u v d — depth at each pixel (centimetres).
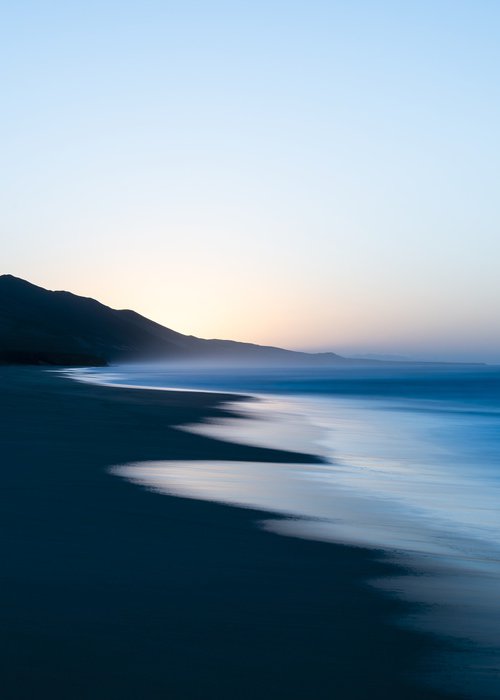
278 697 557
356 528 1244
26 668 590
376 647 663
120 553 985
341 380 13788
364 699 559
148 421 3244
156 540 1073
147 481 1639
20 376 9512
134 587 827
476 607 795
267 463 2078
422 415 4606
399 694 569
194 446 2402
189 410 4106
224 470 1892
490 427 3716
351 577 906
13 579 841
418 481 1875
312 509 1404
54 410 3616
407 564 988
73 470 1753
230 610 756
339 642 673
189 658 623
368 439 3048
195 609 755
